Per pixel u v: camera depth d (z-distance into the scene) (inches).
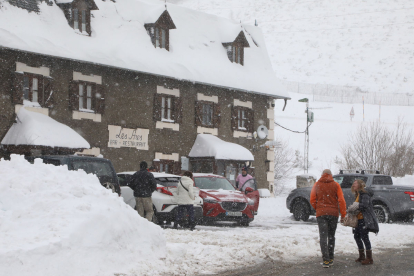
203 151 1593.3
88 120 1360.7
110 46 1428.4
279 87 1900.8
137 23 1571.1
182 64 1587.1
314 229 946.1
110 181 853.8
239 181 1273.4
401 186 1152.8
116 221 560.4
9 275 437.7
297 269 574.2
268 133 1870.1
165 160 1545.3
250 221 1061.1
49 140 1169.4
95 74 1386.6
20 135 1167.0
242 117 1800.0
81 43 1357.0
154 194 962.1
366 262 610.5
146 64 1467.8
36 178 592.7
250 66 1886.1
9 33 1195.9
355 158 2162.9
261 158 1841.8
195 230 856.9
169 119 1582.2
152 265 546.3
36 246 469.1
